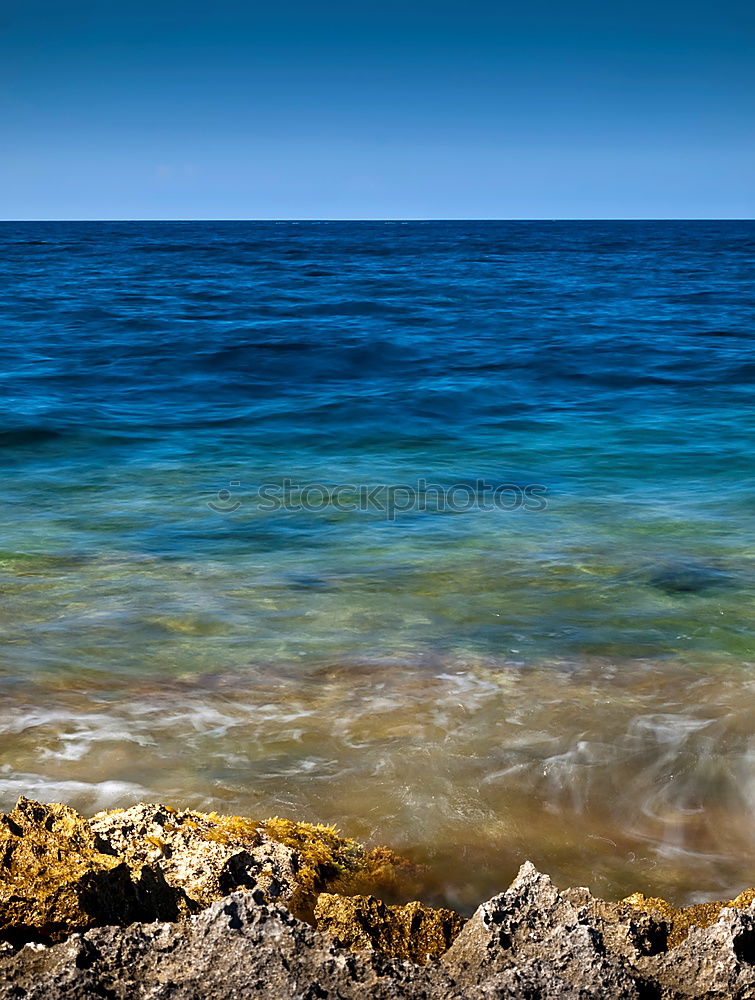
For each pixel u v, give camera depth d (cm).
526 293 3838
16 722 583
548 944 341
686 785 531
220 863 404
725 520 1052
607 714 610
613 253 7244
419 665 682
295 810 498
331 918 380
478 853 467
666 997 323
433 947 378
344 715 604
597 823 496
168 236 11531
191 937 330
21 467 1265
